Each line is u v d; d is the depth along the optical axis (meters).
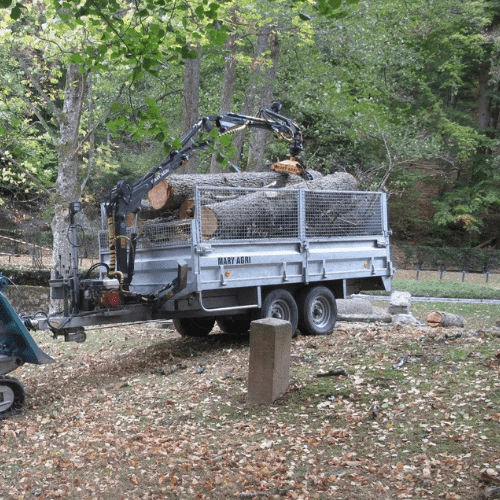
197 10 6.29
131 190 9.57
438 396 6.87
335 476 5.44
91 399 8.35
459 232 41.34
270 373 7.32
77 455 6.27
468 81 39.72
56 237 14.30
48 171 17.89
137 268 10.36
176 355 10.39
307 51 21.55
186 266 9.42
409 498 5.00
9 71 15.30
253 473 5.61
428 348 8.52
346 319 14.01
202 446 6.31
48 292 18.08
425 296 23.55
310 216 10.88
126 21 10.61
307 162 26.86
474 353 8.02
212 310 9.56
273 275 10.33
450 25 32.00
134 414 7.52
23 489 5.55
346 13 5.67
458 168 37.72
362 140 28.66
